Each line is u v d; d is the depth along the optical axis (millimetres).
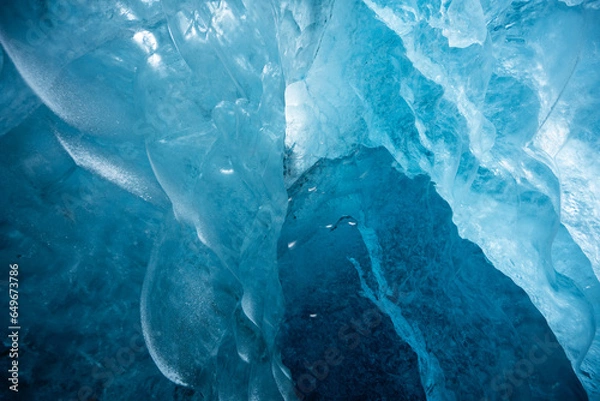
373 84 2729
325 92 2727
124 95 2502
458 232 2645
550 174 2695
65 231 2207
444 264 2463
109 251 2250
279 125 2537
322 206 2471
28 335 1957
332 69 2746
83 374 1972
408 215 2469
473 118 2842
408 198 2520
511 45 2994
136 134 2445
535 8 2945
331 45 2734
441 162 2662
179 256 2285
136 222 2344
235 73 2518
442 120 2742
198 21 2432
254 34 2475
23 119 2324
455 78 2855
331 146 2674
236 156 2451
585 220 2734
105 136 2393
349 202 2492
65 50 2490
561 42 2871
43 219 2184
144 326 2129
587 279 2639
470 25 2766
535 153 2826
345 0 2670
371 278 2230
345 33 2734
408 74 2758
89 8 2559
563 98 2932
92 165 2336
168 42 2604
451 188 2688
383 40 2744
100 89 2455
